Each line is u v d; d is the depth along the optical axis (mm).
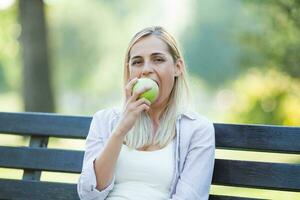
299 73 9523
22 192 3520
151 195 3064
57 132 3531
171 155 3137
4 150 3578
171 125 3182
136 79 3049
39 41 14297
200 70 34812
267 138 3227
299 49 9406
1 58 26938
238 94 11211
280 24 9359
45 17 14438
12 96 30938
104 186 3027
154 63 3162
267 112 10555
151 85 3016
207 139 3146
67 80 33562
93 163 3033
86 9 31531
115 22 32531
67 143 12062
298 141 3184
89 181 3010
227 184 3273
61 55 31969
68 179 8078
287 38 9438
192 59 34875
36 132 3557
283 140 3205
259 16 9883
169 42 3197
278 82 9922
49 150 3521
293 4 9008
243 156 9641
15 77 28500
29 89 14430
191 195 3049
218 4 34562
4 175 8117
